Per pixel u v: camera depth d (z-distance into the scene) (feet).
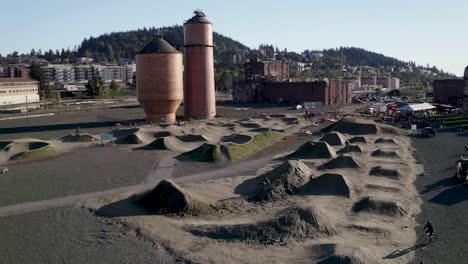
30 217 128.57
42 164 202.08
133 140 257.55
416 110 371.76
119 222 123.75
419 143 251.80
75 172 185.47
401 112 391.86
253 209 135.64
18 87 590.14
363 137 258.16
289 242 108.68
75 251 105.29
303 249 104.37
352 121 303.27
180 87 347.97
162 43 342.23
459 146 237.04
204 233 114.21
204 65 372.58
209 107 380.37
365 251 98.22
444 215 129.70
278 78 622.54
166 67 335.67
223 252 103.35
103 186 162.50
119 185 163.84
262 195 146.72
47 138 283.79
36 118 403.34
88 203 140.67
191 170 188.65
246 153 225.76
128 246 107.86
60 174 181.78
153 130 282.97
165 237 112.57
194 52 371.15
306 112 418.10
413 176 175.52
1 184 166.30
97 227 120.47
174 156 217.97
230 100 620.90
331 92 545.44
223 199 145.18
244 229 113.09
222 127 321.52
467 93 379.55
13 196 150.10
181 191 136.46
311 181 156.56
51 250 105.91
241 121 349.61
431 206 138.00
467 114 375.45
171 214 129.59
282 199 145.28
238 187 160.76
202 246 107.04
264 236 110.63
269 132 286.87
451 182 165.27
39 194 152.25
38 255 103.24
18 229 119.34
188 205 132.36
